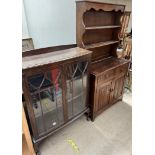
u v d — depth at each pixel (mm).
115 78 2020
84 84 1691
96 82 1718
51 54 1451
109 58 2273
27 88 1163
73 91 1597
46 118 1485
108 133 1820
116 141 1708
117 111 2221
